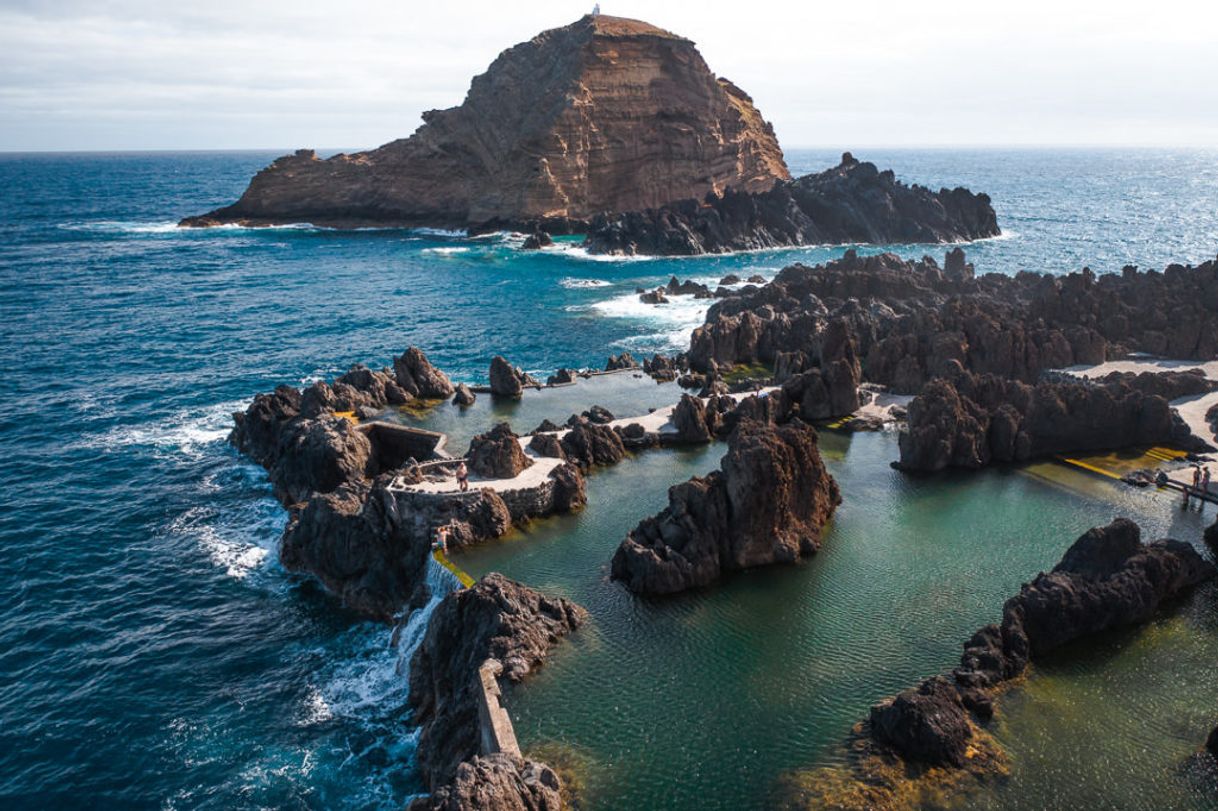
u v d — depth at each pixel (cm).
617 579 4856
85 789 3941
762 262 17150
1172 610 4406
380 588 5338
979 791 3200
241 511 6588
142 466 7356
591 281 15188
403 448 7062
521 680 3934
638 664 4059
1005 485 6053
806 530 5172
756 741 3525
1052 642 4072
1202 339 8156
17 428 8169
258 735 4288
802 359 8175
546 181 19662
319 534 5625
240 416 7750
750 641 4222
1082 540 4519
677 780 3325
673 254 17962
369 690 4638
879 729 3500
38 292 14250
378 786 3956
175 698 4553
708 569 4791
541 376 9544
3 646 4959
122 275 15888
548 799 3150
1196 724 3566
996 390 6944
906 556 5053
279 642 5053
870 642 4197
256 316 12681
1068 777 3262
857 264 11769
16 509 6550
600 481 6244
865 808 3130
